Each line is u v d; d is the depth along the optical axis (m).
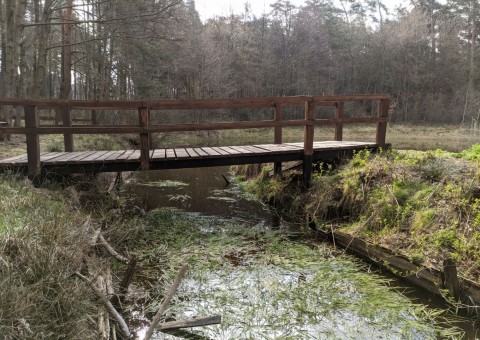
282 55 36.06
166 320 2.74
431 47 35.44
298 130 25.95
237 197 7.00
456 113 31.52
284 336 2.54
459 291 2.92
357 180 4.95
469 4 37.25
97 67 18.12
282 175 6.66
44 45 11.00
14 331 1.74
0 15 12.67
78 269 2.55
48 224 2.85
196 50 24.19
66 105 4.84
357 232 4.26
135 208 5.95
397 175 4.72
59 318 2.02
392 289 3.29
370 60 36.75
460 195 3.82
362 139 19.88
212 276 3.45
